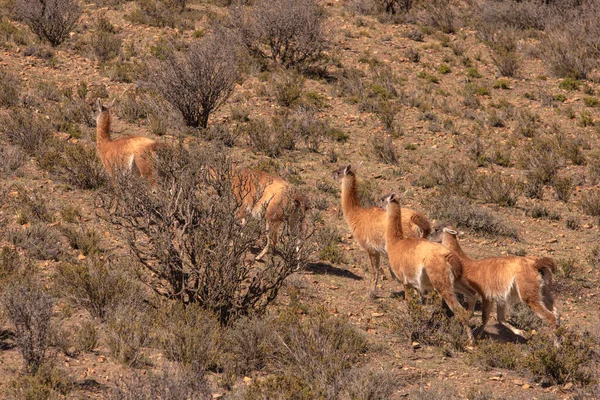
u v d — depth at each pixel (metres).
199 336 27.92
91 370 25.61
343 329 30.80
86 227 39.62
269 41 81.00
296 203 37.66
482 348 31.53
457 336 32.94
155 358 27.30
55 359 25.56
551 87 83.00
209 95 61.12
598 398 28.05
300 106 68.81
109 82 69.25
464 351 32.53
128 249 37.50
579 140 67.50
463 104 75.75
